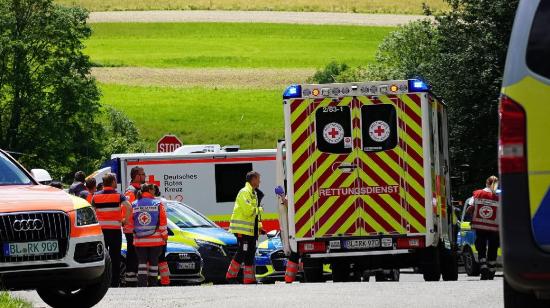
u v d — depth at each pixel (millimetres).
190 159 91688
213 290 42656
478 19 117188
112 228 54688
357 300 34938
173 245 61875
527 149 20594
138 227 54656
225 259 64688
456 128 115938
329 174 52531
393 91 52125
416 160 52250
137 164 91375
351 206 52531
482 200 61562
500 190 20797
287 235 56375
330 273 67812
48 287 35656
